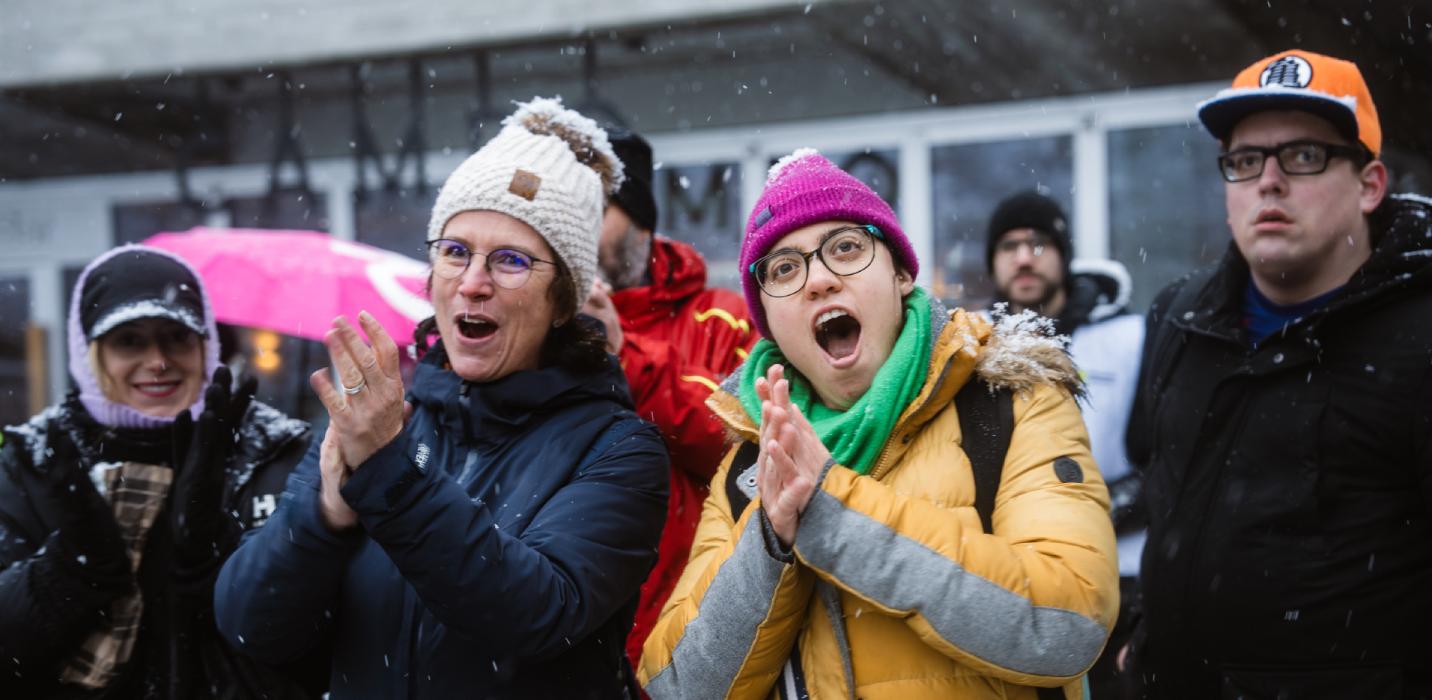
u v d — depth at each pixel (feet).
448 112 23.00
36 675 7.18
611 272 9.59
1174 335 8.75
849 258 6.28
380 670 5.99
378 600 6.07
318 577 5.81
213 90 23.35
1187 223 19.47
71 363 8.25
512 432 6.37
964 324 6.31
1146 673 8.60
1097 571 5.68
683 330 9.91
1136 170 19.66
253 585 5.83
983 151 20.51
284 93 23.49
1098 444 12.22
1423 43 16.74
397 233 23.34
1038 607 5.52
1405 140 18.26
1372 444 7.42
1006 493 5.95
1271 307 8.29
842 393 6.44
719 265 21.97
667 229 22.17
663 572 8.57
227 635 6.00
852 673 5.91
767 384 5.83
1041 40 18.83
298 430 8.13
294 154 23.49
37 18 22.41
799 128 21.45
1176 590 8.21
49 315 26.05
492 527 5.53
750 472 6.51
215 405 7.25
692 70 21.83
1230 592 7.85
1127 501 11.94
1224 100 8.11
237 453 7.86
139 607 7.38
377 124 23.41
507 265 6.26
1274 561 7.68
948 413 6.21
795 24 19.45
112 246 25.50
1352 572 7.44
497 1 20.44
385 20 20.99
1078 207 19.97
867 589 5.62
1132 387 12.32
